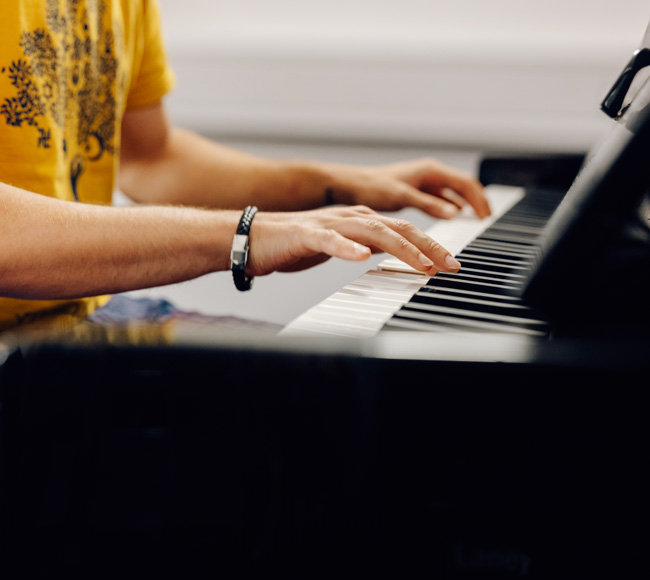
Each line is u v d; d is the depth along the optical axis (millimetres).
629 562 446
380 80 2498
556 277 562
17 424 454
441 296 612
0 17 869
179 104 2609
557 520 453
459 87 2465
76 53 1021
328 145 2584
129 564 482
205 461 472
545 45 2383
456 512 463
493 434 448
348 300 603
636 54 576
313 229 676
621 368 434
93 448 466
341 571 478
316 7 2479
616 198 516
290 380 456
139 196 1386
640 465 436
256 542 479
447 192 1220
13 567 462
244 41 2523
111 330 482
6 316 926
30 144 913
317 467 466
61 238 691
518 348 448
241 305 2293
